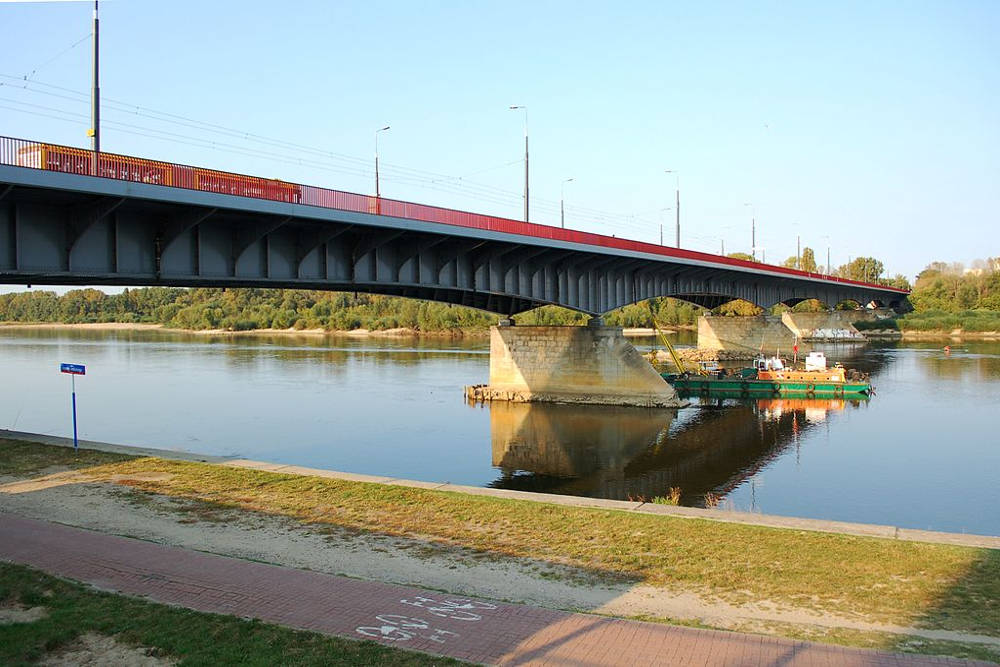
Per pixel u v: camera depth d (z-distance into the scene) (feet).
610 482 128.77
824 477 130.41
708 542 57.93
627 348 209.36
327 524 63.72
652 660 37.37
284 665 36.01
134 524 63.21
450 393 228.84
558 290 180.75
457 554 56.03
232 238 103.81
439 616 43.45
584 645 39.24
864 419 187.11
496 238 138.62
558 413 195.52
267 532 61.36
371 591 47.78
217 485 76.74
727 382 231.71
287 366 307.78
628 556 55.16
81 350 396.57
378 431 169.89
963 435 165.58
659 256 203.62
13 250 81.00
